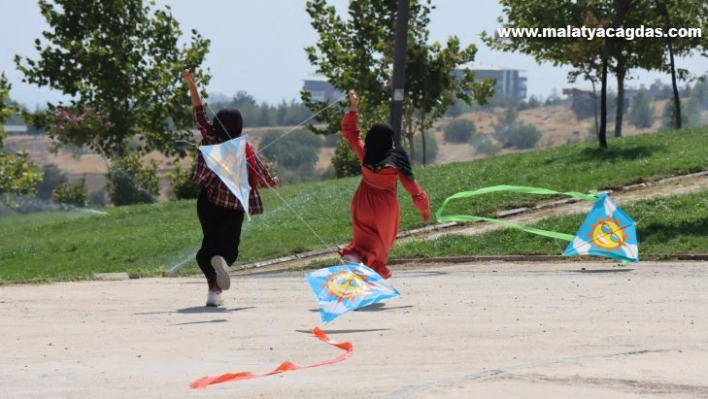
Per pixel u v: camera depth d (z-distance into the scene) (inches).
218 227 641.0
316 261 965.8
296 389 394.3
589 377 402.9
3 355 483.8
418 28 2409.0
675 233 902.4
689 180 1172.5
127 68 2410.2
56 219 1617.9
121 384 414.0
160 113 2453.2
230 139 636.1
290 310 624.7
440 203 1172.5
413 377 412.8
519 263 877.8
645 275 743.1
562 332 512.7
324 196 1380.4
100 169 4192.9
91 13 2390.5
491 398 371.6
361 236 641.0
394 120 1017.5
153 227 1379.2
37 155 4677.7
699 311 573.3
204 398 383.2
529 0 2263.8
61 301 701.9
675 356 445.7
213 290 650.2
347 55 2501.2
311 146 5605.3
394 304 631.2
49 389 407.5
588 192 1161.4
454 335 511.5
